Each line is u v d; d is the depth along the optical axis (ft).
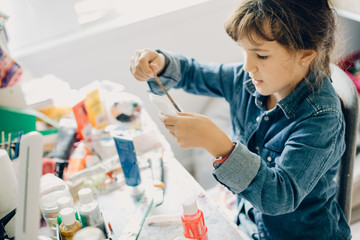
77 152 3.06
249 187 2.22
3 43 3.01
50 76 3.72
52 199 2.37
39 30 4.33
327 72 2.57
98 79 4.53
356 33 4.86
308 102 2.43
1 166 2.27
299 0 2.15
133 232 2.31
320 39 2.26
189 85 3.31
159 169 2.82
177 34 4.60
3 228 2.22
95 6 4.47
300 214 2.66
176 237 2.25
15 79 3.02
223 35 4.79
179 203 2.53
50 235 2.40
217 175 2.23
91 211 2.19
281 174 2.26
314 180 2.32
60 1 4.26
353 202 3.78
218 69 3.20
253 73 2.35
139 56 2.84
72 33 4.41
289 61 2.23
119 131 2.68
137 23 4.34
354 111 2.50
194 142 2.17
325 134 2.31
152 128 3.36
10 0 4.20
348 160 2.63
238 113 3.09
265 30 2.10
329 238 2.67
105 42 4.34
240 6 2.21
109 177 2.85
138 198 2.64
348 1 4.23
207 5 4.51
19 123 3.04
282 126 2.61
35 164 1.58
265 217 2.77
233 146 2.22
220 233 2.27
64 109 3.49
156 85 3.05
